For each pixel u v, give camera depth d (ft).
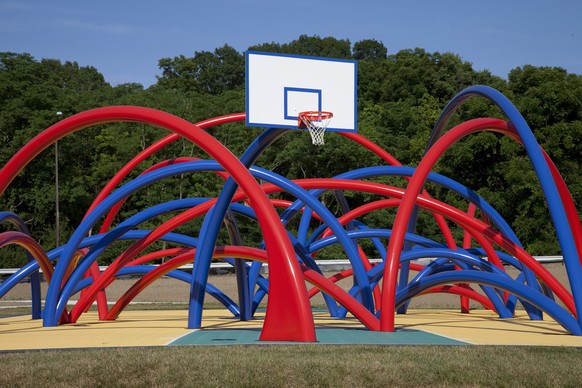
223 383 25.43
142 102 177.17
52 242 153.79
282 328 37.93
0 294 57.62
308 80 50.96
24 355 31.76
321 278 45.09
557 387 25.25
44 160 155.63
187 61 252.21
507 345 34.68
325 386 25.29
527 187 140.46
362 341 37.73
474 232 58.85
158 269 56.29
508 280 43.73
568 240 40.88
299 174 166.81
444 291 62.23
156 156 163.84
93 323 55.77
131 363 28.40
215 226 47.78
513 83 163.22
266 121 49.80
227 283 118.42
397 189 52.60
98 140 174.19
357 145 154.71
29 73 172.96
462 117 154.81
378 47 293.23
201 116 178.09
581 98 153.17
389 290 43.57
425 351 31.83
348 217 61.62
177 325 52.65
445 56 213.66
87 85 257.14
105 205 51.72
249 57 49.90
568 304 42.96
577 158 152.56
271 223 38.83
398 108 183.62
